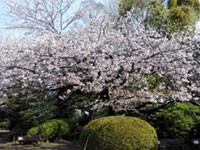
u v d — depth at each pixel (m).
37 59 6.75
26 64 7.23
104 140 4.96
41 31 8.67
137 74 6.54
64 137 11.45
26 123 11.18
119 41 6.88
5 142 10.18
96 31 7.97
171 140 7.53
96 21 8.12
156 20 12.86
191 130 8.16
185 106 8.03
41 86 7.28
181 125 7.84
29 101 10.62
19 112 10.30
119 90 6.51
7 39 9.30
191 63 7.32
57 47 6.80
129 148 4.81
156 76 7.46
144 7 13.57
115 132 4.95
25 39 8.18
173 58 6.70
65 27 9.24
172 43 6.97
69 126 11.59
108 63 6.21
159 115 8.16
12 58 6.95
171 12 13.05
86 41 7.47
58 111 11.94
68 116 12.80
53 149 8.42
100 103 7.16
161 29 12.54
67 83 7.02
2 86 7.41
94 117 12.70
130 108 6.98
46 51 6.84
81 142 5.45
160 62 6.57
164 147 7.52
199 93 7.36
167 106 8.06
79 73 6.70
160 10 13.17
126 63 6.45
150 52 6.56
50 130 10.33
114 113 7.22
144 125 5.22
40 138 10.20
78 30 8.56
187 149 7.66
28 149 8.37
